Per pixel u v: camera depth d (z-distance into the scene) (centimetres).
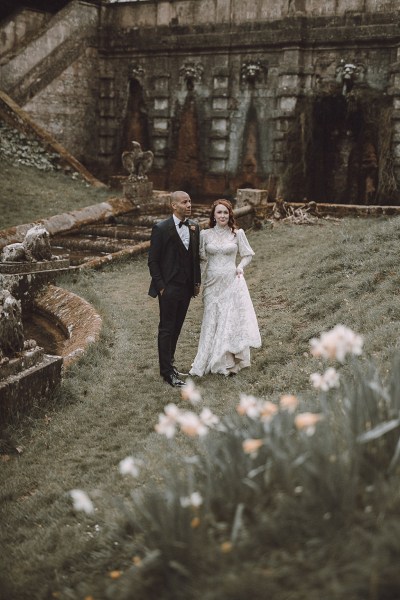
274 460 271
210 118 2305
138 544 294
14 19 2325
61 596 299
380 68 1977
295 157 2072
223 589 221
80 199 1869
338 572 215
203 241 648
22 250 1079
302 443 277
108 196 1942
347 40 2002
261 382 603
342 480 243
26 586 322
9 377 573
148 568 255
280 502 249
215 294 651
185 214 648
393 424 252
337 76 2033
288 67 2091
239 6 2188
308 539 236
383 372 471
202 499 274
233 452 287
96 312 911
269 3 2128
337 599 206
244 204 1529
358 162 2039
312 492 244
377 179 2005
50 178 2036
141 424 546
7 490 449
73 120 2467
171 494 273
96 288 1118
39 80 2338
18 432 552
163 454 438
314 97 2048
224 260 650
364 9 1984
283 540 237
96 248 1461
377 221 1449
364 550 220
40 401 604
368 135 1992
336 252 1012
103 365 711
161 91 2389
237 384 609
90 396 630
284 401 283
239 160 2261
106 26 2492
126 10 2442
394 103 1945
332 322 720
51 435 543
